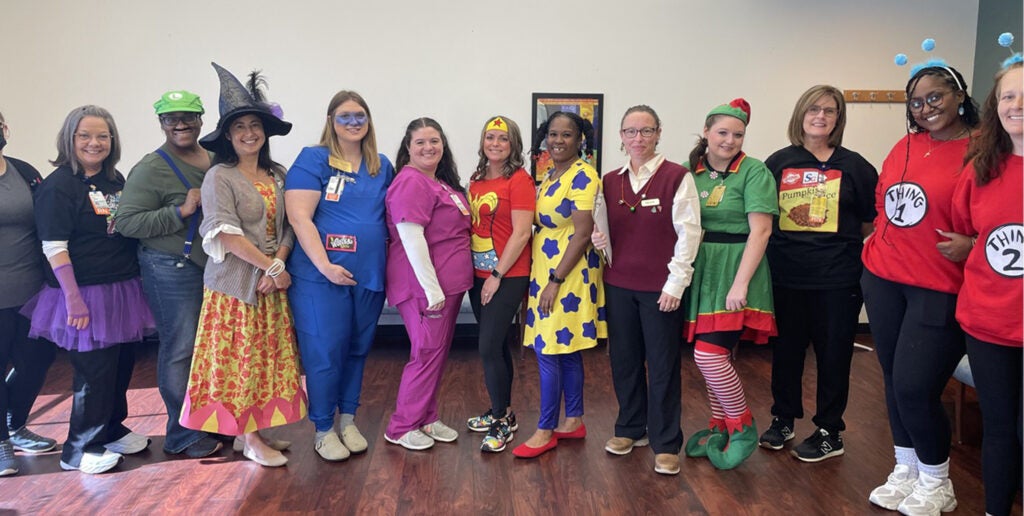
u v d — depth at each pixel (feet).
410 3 15.05
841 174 8.36
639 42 15.40
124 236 8.50
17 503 7.76
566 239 8.44
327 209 8.53
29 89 14.67
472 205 8.91
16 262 8.29
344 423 9.41
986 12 15.34
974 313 5.99
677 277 7.75
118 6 14.58
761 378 12.66
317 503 7.74
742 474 8.44
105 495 7.96
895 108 15.92
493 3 15.15
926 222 6.62
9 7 14.40
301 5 14.90
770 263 8.85
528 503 7.71
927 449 7.13
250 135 8.19
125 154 14.97
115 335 8.49
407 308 8.86
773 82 15.66
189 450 9.07
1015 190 5.63
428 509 7.58
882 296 7.25
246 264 8.17
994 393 6.05
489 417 9.98
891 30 15.65
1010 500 6.22
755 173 7.91
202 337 8.21
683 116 15.65
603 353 14.48
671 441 8.39
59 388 12.25
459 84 15.31
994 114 5.71
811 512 7.49
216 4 14.76
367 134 8.68
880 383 12.37
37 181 8.89
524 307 14.39
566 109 15.43
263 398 8.53
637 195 8.06
